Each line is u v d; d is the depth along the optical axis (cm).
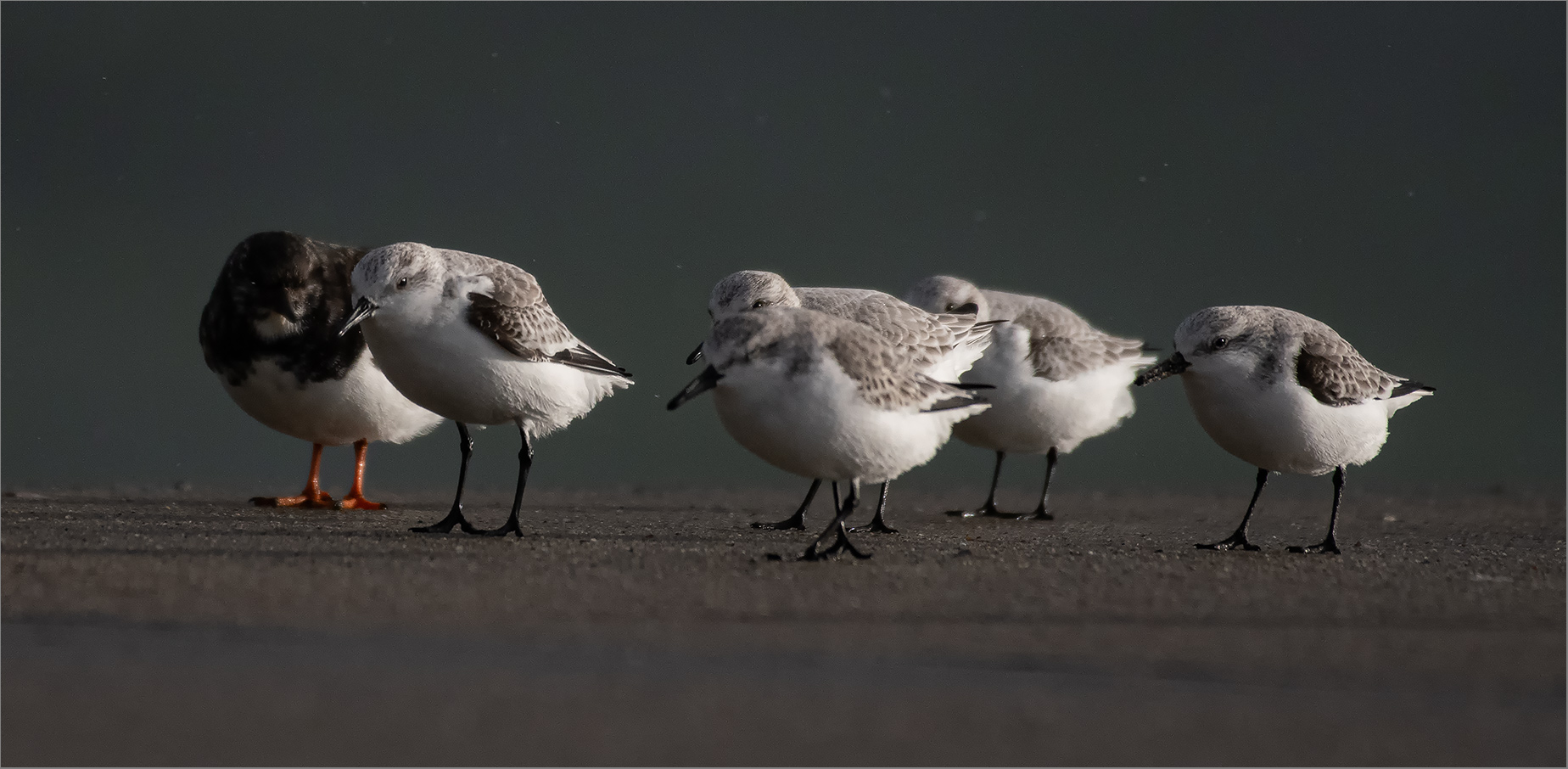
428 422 1536
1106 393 1664
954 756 723
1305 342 1312
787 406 1118
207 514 1488
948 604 1045
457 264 1304
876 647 920
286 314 1423
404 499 1725
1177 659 900
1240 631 973
